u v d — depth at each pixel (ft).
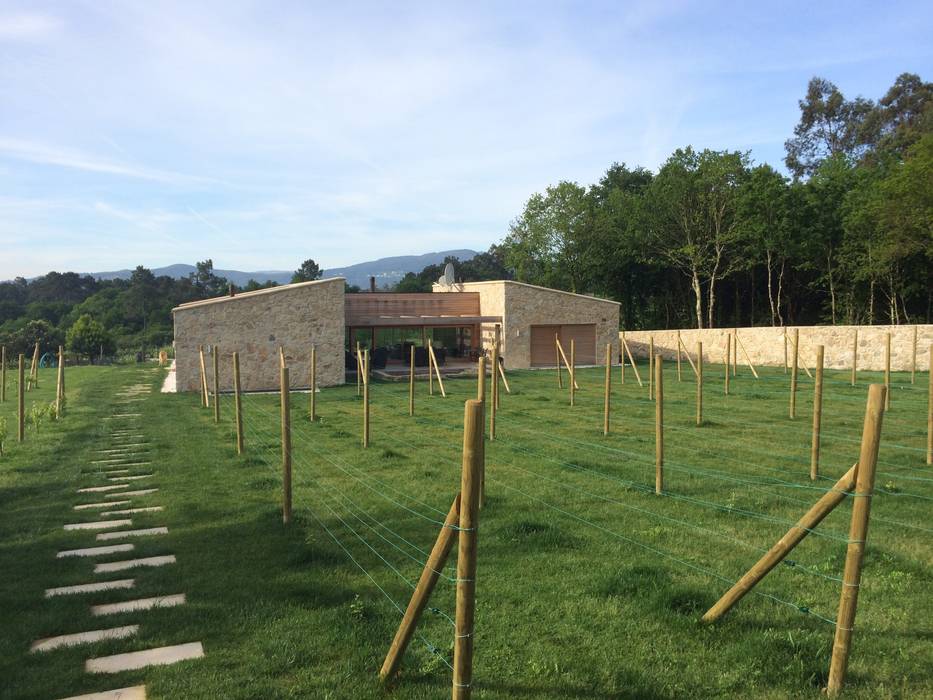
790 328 95.20
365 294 106.63
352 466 35.45
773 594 18.13
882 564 20.24
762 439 41.29
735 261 140.77
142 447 41.75
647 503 27.37
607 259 157.89
